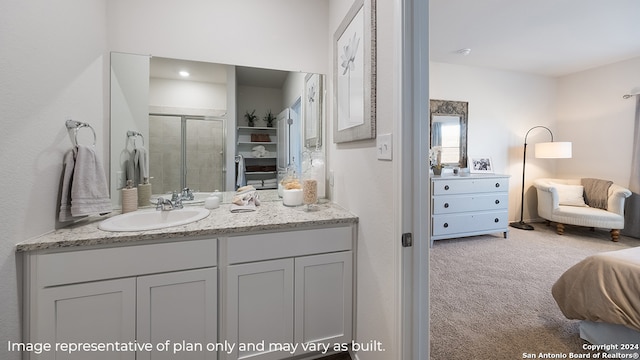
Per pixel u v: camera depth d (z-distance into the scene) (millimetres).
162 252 1154
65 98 1211
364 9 1252
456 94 3928
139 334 1132
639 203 3475
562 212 3664
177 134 1736
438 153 3711
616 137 3723
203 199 1806
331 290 1415
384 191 1123
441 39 3023
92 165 1285
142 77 1646
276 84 1870
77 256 1056
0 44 884
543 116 4391
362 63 1283
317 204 1771
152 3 1638
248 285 1275
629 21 2633
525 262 2805
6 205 929
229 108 1813
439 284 2324
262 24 1825
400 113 971
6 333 939
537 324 1772
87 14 1367
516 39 3035
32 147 1032
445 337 1644
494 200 3582
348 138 1461
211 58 1746
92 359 1083
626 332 1410
